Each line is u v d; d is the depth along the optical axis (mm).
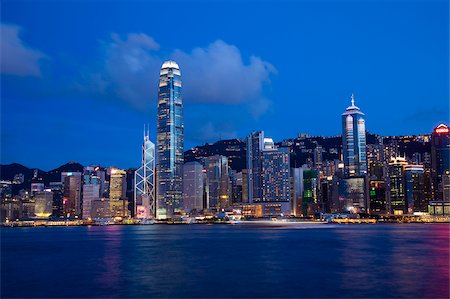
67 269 111375
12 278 98000
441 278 91938
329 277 94812
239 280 92750
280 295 78188
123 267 113875
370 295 77062
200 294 79562
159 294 80000
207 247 174875
